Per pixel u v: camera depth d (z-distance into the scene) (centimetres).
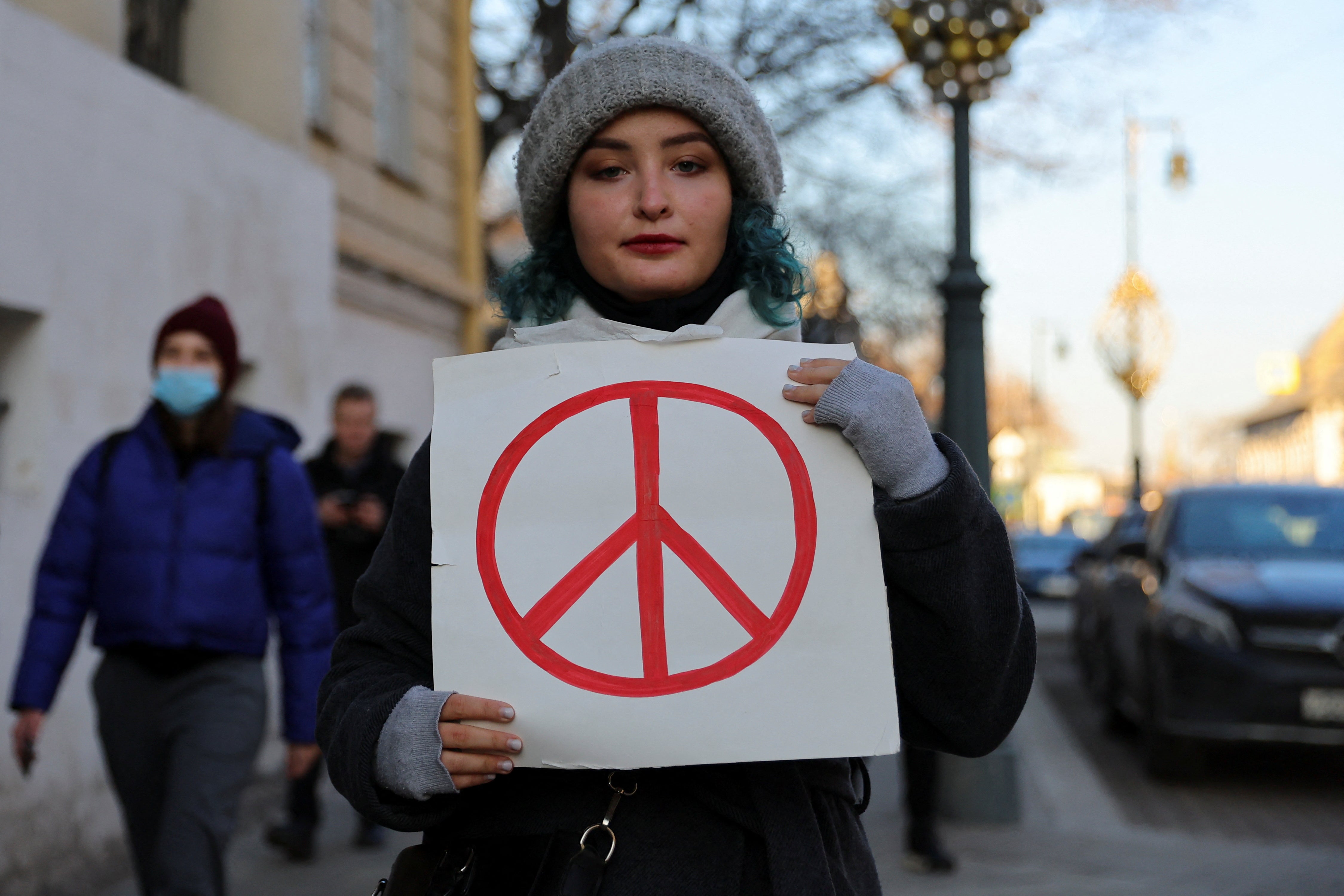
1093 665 1078
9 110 477
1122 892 501
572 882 139
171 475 334
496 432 150
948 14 639
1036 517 6912
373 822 143
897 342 1973
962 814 629
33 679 327
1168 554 813
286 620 344
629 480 148
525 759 141
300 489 348
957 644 146
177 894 310
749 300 163
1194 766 745
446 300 1050
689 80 157
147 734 328
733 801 145
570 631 144
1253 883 520
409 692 143
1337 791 736
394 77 962
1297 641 692
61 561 333
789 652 144
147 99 576
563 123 159
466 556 147
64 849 478
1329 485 854
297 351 727
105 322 538
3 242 473
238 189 661
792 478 148
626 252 159
